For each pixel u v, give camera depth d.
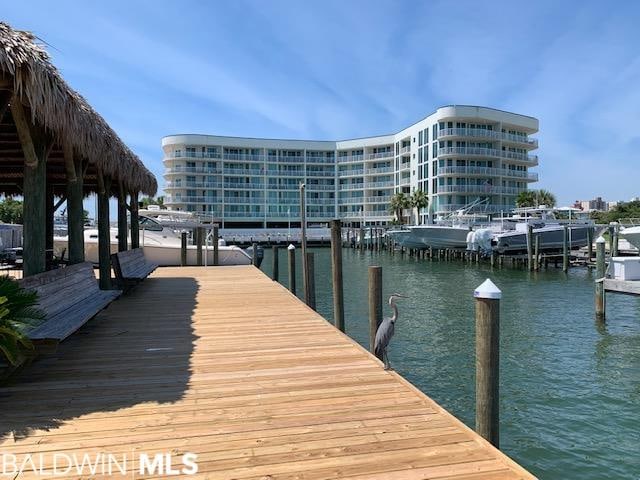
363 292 20.75
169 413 4.08
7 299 4.24
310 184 71.38
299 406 4.27
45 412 4.07
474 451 3.44
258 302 9.95
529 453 6.13
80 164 8.33
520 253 33.53
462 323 13.77
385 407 4.25
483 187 53.56
